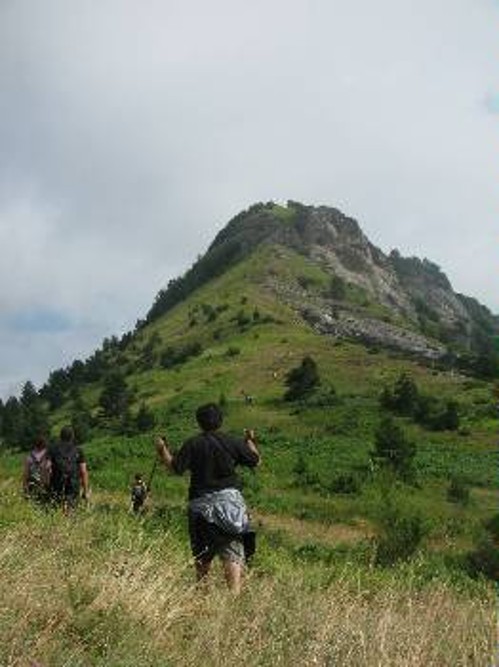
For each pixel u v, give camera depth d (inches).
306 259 7805.1
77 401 5565.9
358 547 879.7
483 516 1733.5
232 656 202.4
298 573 319.9
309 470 2487.7
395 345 5920.3
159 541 321.1
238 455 319.9
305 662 202.1
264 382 4613.7
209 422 320.5
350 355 5017.2
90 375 6496.1
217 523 307.1
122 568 262.5
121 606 223.6
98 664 186.5
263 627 226.2
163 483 2005.4
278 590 270.4
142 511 525.3
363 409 3686.0
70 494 505.4
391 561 762.2
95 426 4237.2
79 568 257.6
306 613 239.3
